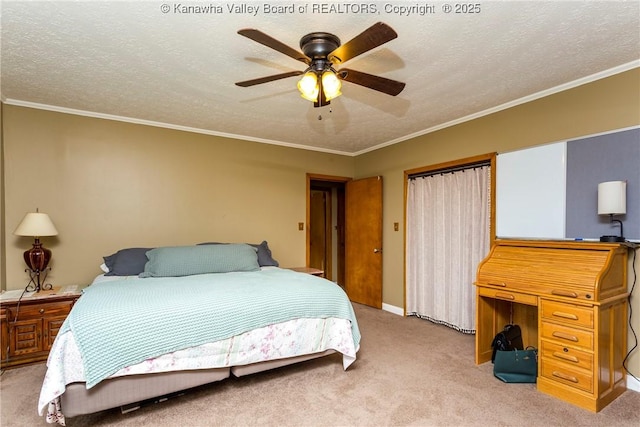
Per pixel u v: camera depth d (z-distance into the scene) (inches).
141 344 77.4
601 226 99.3
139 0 67.8
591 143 101.9
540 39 82.5
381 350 125.9
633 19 74.1
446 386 97.2
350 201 208.8
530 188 117.4
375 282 189.8
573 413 82.7
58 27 77.4
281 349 96.9
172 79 105.9
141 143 148.8
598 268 86.9
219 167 168.2
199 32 79.7
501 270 107.5
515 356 101.7
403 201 176.2
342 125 155.4
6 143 124.0
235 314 89.7
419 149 166.7
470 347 129.0
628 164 94.2
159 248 134.5
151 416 81.8
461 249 148.6
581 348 85.6
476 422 79.3
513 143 124.8
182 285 102.0
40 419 80.3
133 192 146.9
